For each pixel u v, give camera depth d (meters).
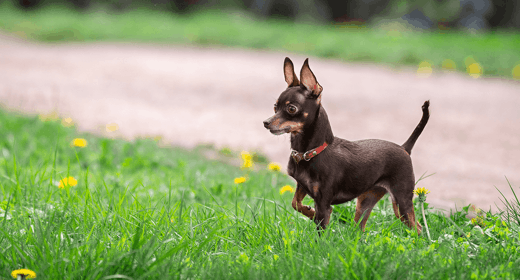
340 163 3.40
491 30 33.34
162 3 37.22
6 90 12.65
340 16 40.09
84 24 26.06
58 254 2.91
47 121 8.49
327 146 3.41
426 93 13.59
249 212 4.33
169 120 10.45
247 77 15.72
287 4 36.44
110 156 6.58
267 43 22.39
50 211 3.74
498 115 11.17
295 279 2.79
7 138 7.27
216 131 9.58
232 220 3.79
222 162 7.41
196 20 28.77
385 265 2.90
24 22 27.52
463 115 11.15
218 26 25.80
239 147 8.38
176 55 20.44
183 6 37.28
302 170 3.40
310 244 3.25
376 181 3.53
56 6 35.97
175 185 5.50
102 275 2.76
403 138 9.15
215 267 2.98
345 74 16.38
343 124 10.20
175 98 12.82
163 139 8.70
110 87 13.91
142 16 29.83
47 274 2.76
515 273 2.94
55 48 21.97
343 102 12.39
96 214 3.69
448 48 18.94
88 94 12.84
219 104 12.25
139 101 12.33
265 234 3.50
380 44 20.20
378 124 10.25
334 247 3.17
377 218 4.01
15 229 3.42
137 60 18.88
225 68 17.36
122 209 3.87
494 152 8.27
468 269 2.94
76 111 10.84
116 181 5.17
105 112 10.92
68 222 3.51
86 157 6.57
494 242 3.46
